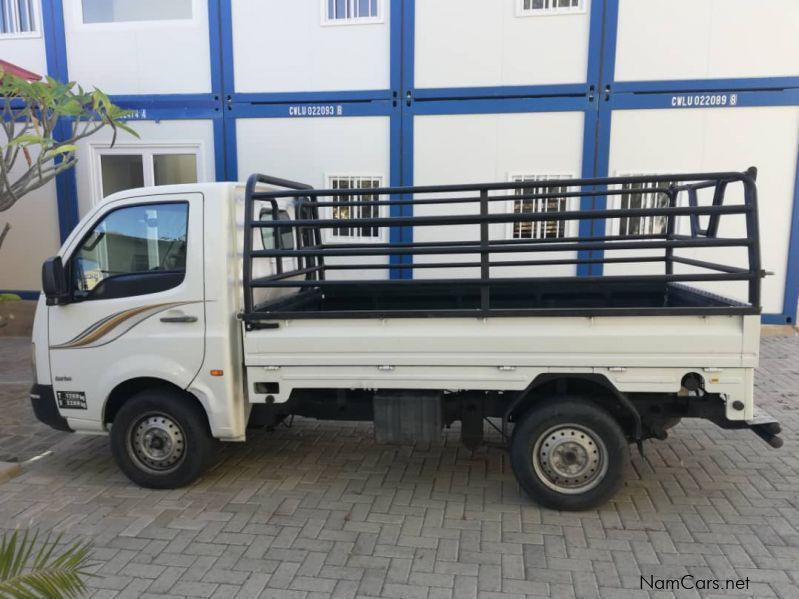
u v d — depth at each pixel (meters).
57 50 8.85
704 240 3.36
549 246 3.52
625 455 3.59
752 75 7.57
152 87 8.73
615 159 7.92
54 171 6.57
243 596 2.95
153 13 8.71
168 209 3.91
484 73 8.00
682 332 3.41
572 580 3.04
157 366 3.90
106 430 4.17
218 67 8.54
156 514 3.79
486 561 3.22
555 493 3.69
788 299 7.95
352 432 5.26
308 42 8.30
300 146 8.52
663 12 7.58
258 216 4.25
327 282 3.75
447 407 3.96
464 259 8.24
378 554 3.31
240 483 4.25
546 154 8.03
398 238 8.35
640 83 7.74
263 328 3.79
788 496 3.93
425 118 8.19
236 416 3.92
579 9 7.70
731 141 7.72
